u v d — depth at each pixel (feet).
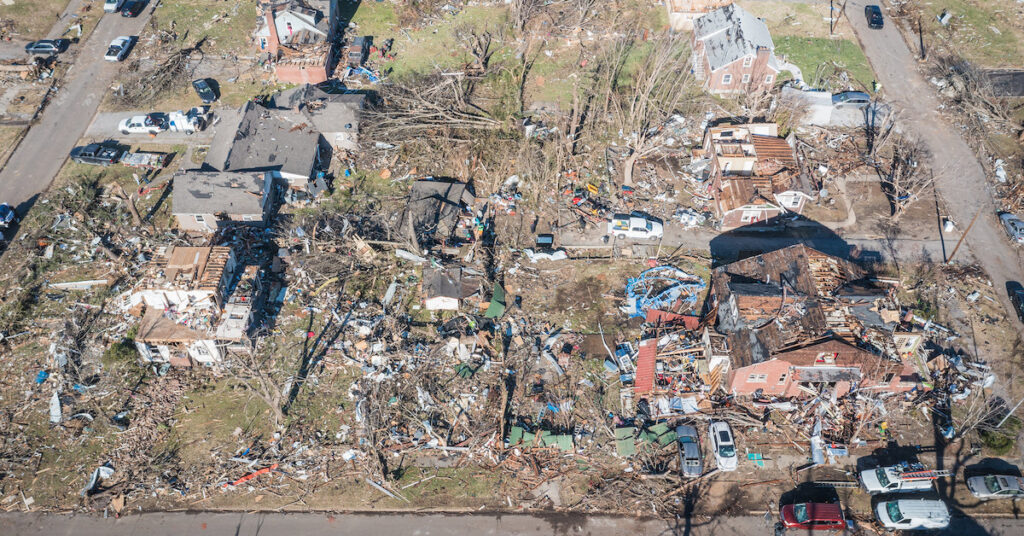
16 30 241.35
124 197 190.29
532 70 234.99
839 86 229.04
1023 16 255.29
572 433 148.66
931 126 216.74
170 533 135.33
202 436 147.64
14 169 198.39
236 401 153.17
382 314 167.32
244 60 234.38
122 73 228.43
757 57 214.69
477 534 136.05
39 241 179.01
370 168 201.16
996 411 146.72
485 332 163.22
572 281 175.94
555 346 163.22
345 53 237.45
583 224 188.44
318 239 180.14
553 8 256.52
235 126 199.41
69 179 195.42
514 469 144.15
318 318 166.40
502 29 248.93
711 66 221.05
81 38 239.91
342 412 151.53
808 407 150.10
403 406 152.15
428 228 182.80
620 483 142.10
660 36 246.27
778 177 188.03
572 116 216.54
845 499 140.36
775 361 143.02
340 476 143.23
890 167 203.72
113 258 174.70
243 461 144.25
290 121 202.28
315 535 135.44
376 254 177.78
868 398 145.38
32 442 145.59
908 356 153.48
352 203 191.93
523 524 137.39
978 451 146.30
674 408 150.92
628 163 201.36
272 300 168.96
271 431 148.56
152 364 157.48
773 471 144.15
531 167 196.65
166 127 209.77
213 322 156.15
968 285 174.81
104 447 145.48
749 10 257.96
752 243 184.65
